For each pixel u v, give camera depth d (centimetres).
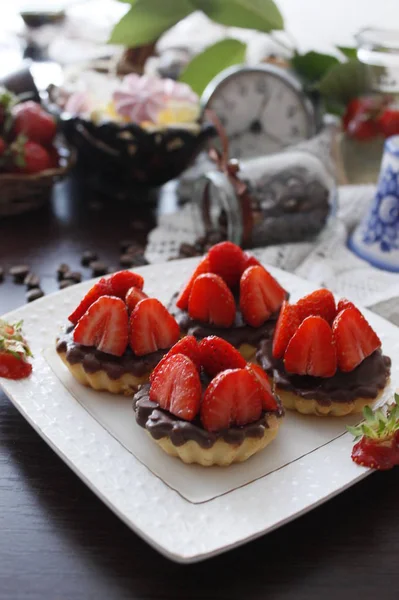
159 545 49
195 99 89
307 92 93
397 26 118
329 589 50
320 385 59
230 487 54
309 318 59
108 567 51
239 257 67
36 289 74
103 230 86
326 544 52
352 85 90
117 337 60
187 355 57
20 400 59
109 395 61
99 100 88
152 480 54
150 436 56
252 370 56
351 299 73
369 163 89
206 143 88
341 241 83
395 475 57
